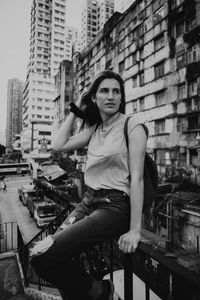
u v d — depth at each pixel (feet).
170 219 44.14
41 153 175.22
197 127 50.42
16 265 22.65
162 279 17.81
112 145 4.57
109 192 4.44
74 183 91.20
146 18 65.51
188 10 52.19
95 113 5.76
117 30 81.15
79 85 119.44
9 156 293.43
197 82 50.26
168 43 57.57
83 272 4.46
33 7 323.98
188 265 28.63
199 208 38.70
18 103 523.29
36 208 73.10
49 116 273.33
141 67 68.13
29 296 17.17
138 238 3.95
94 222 4.09
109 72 5.09
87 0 294.46
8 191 139.13
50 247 3.87
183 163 53.06
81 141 5.78
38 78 268.62
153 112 62.95
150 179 4.65
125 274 5.02
